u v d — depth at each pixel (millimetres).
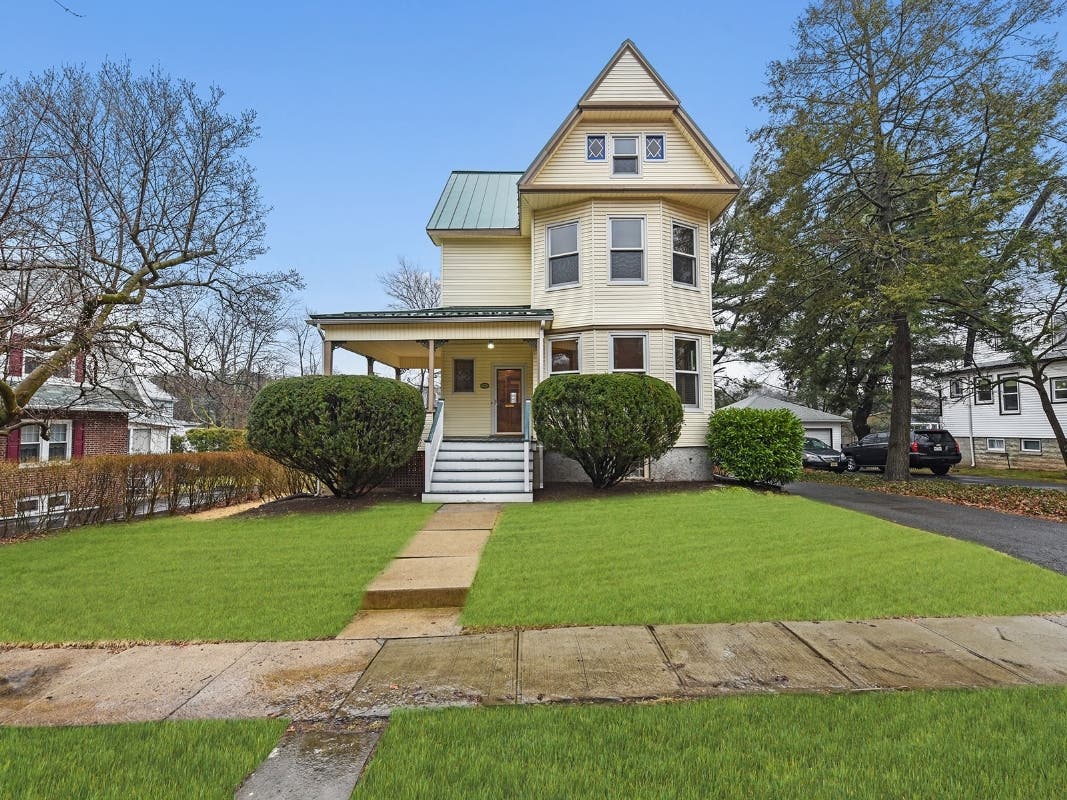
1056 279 12391
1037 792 2311
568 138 13094
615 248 12742
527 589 5266
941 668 3607
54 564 6336
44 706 3277
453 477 10688
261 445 9414
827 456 20453
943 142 13352
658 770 2490
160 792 2393
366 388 9523
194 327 15625
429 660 3855
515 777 2449
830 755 2600
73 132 11188
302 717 3096
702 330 13102
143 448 26328
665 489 11062
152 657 3988
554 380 10648
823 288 14805
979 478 17438
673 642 4082
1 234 8531
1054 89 11773
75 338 10758
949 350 19750
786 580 5441
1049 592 5117
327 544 7043
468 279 15336
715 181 12875
